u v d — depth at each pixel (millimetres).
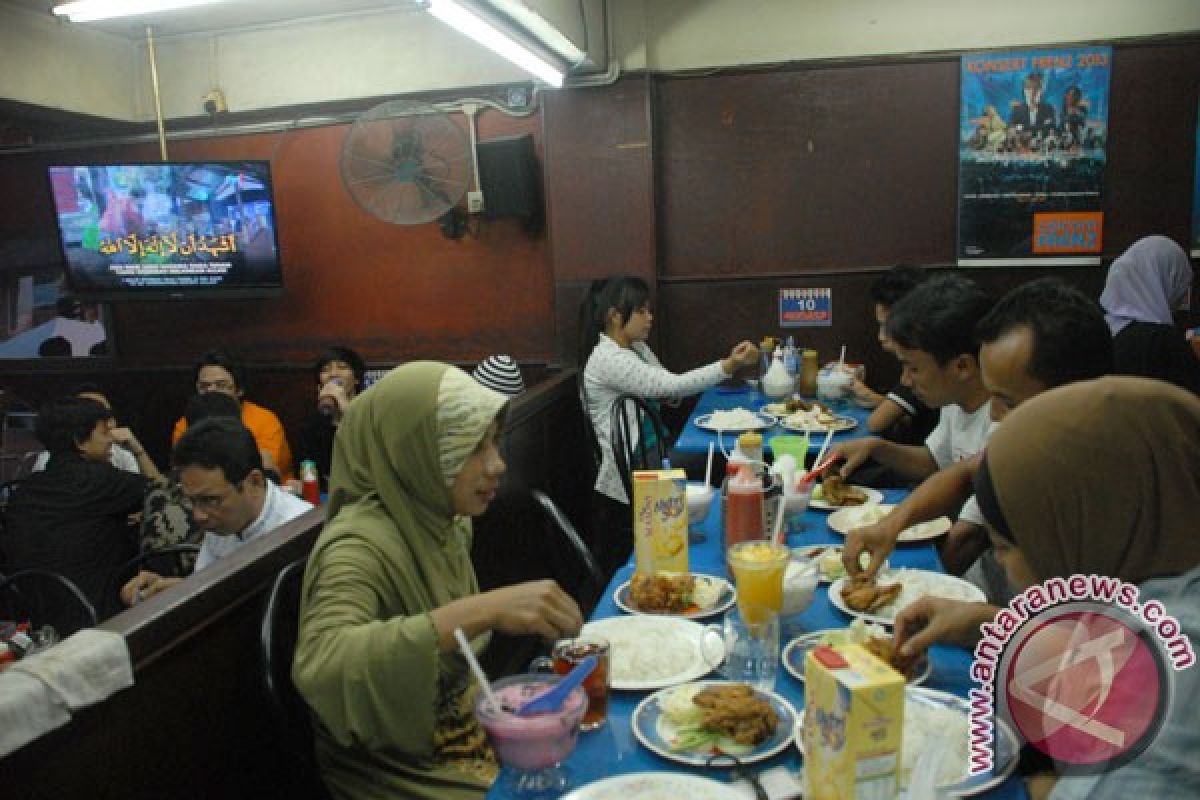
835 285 4395
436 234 4762
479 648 1602
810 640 1483
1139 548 927
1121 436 913
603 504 3617
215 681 1625
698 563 1938
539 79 4094
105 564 2941
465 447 1567
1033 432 950
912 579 1714
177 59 4844
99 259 4746
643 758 1197
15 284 5320
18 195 5234
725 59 4309
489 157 4461
